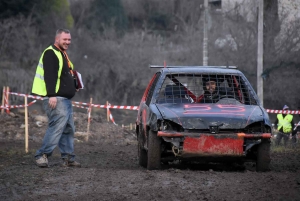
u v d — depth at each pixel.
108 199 11.75
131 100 74.75
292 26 60.59
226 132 15.16
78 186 13.09
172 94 16.83
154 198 11.78
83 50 78.50
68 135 16.70
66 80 16.03
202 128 15.06
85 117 33.28
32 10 80.50
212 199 11.65
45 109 16.17
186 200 11.59
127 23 100.31
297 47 59.88
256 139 15.24
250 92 16.97
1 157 19.70
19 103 67.69
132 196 11.98
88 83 75.19
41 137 29.19
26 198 12.01
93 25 90.31
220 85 17.31
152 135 15.43
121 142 28.61
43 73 16.02
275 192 12.27
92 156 21.03
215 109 15.79
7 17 78.75
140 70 75.75
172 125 15.38
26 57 75.94
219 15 70.94
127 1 103.94
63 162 16.91
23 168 16.11
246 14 65.75
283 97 57.81
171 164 17.75
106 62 77.12
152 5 105.62
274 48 58.66
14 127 30.66
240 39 63.50
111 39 83.88
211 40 66.25
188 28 84.50
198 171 15.22
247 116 15.42
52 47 15.98
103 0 94.88
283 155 21.39
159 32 99.31
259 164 15.52
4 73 70.06
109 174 14.64
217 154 14.95
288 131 30.91
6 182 13.73
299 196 11.88
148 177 14.02
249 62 62.06
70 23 85.19
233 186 12.95
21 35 76.56
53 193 12.42
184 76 17.17
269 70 56.91
